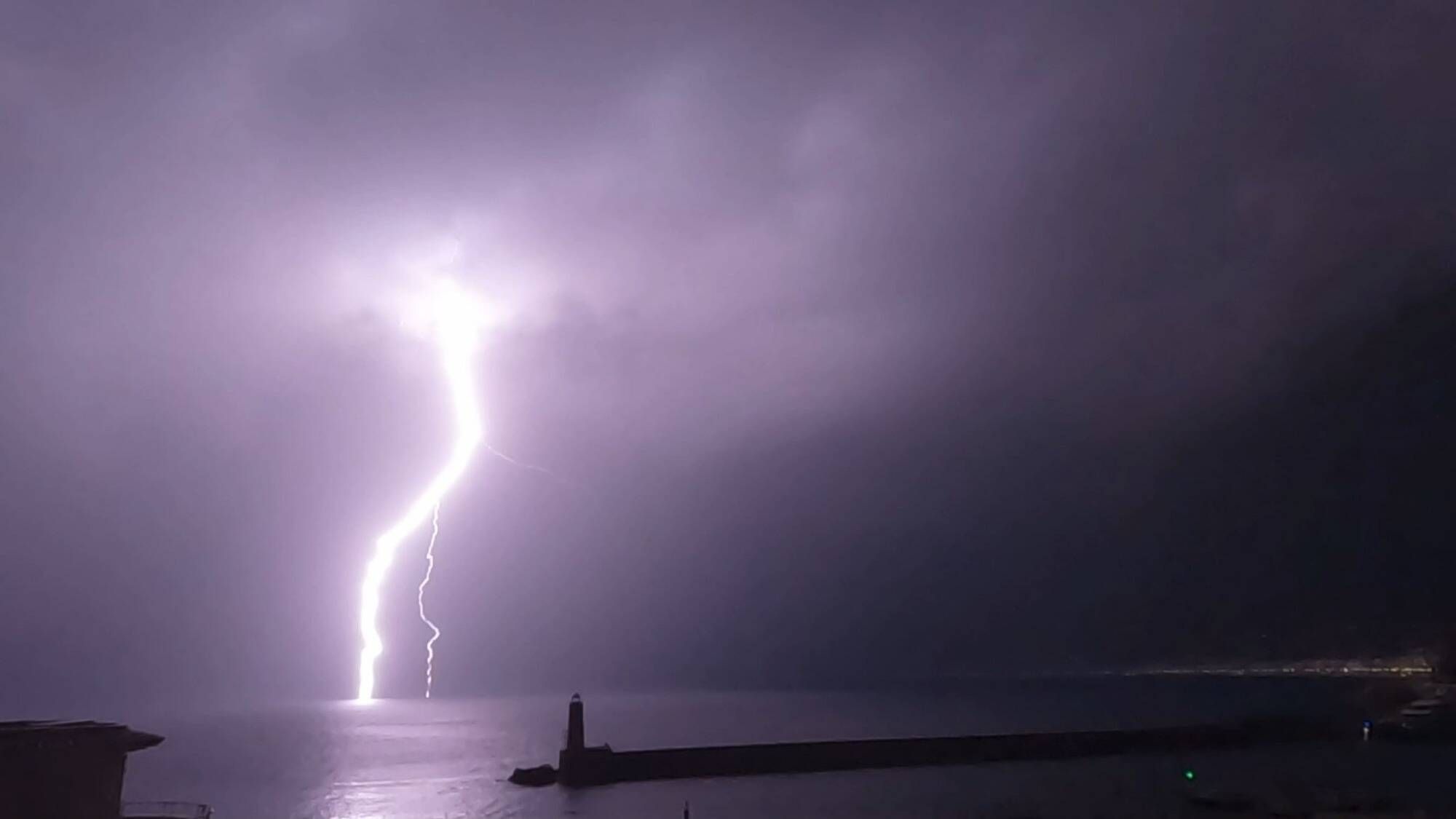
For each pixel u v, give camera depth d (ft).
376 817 218.18
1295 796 177.78
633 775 232.73
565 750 241.55
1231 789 188.55
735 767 238.07
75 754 91.50
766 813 183.42
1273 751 262.47
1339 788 188.75
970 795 197.06
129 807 132.46
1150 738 266.77
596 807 198.29
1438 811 155.74
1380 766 228.63
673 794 211.20
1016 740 256.11
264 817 227.61
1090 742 260.42
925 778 225.35
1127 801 182.70
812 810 185.78
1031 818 166.50
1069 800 185.88
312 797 264.11
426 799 242.37
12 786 86.74
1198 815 163.53
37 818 87.76
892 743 247.70
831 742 248.52
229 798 266.57
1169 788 198.39
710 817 181.37
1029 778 221.05
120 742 95.20
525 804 207.92
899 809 183.42
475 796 231.50
